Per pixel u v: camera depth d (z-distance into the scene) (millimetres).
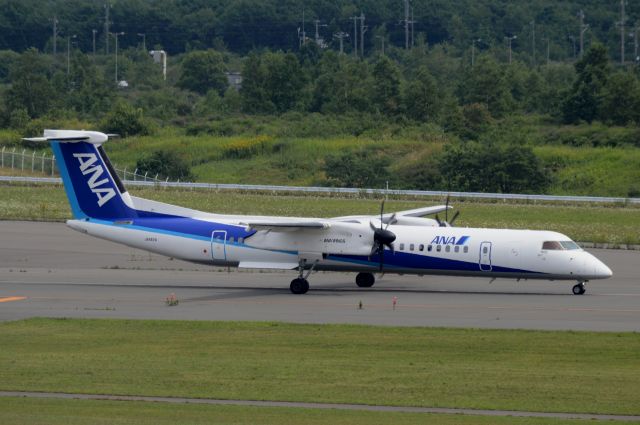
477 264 120562
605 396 67688
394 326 95750
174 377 73625
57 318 100562
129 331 93250
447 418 61688
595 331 92625
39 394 68250
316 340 88500
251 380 72688
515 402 66250
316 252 122312
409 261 122125
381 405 65438
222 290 124375
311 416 61875
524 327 95125
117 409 63469
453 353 82688
